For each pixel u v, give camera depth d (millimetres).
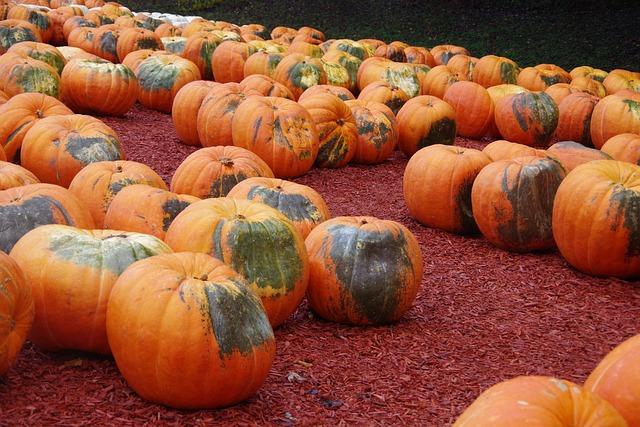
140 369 2998
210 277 3072
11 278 2979
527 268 4047
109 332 3041
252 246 3340
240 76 6457
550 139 5797
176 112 5301
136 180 3902
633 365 2646
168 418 3004
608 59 9625
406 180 4426
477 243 4281
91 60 5660
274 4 13055
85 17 7957
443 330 3539
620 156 4781
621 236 3863
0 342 2955
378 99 5715
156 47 6930
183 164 4145
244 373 3018
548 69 6844
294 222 3729
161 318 2977
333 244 3490
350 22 11906
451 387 3232
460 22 11422
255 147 4781
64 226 3232
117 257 3158
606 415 2252
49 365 3176
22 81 5434
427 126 5293
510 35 10703
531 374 3316
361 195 4793
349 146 5105
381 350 3395
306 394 3150
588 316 3688
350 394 3168
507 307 3725
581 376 3324
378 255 3482
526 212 4102
